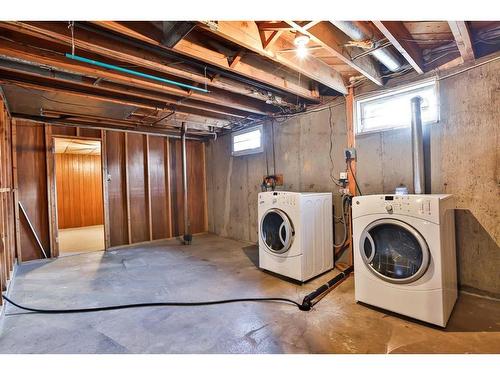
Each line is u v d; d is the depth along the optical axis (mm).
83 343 1810
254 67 2664
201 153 6074
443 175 2555
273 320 2068
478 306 2180
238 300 2445
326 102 3527
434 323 1883
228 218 5457
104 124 4570
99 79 2795
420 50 2535
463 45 2119
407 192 2596
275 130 4277
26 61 2221
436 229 1859
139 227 5156
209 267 3504
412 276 1950
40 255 4078
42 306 2396
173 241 5215
